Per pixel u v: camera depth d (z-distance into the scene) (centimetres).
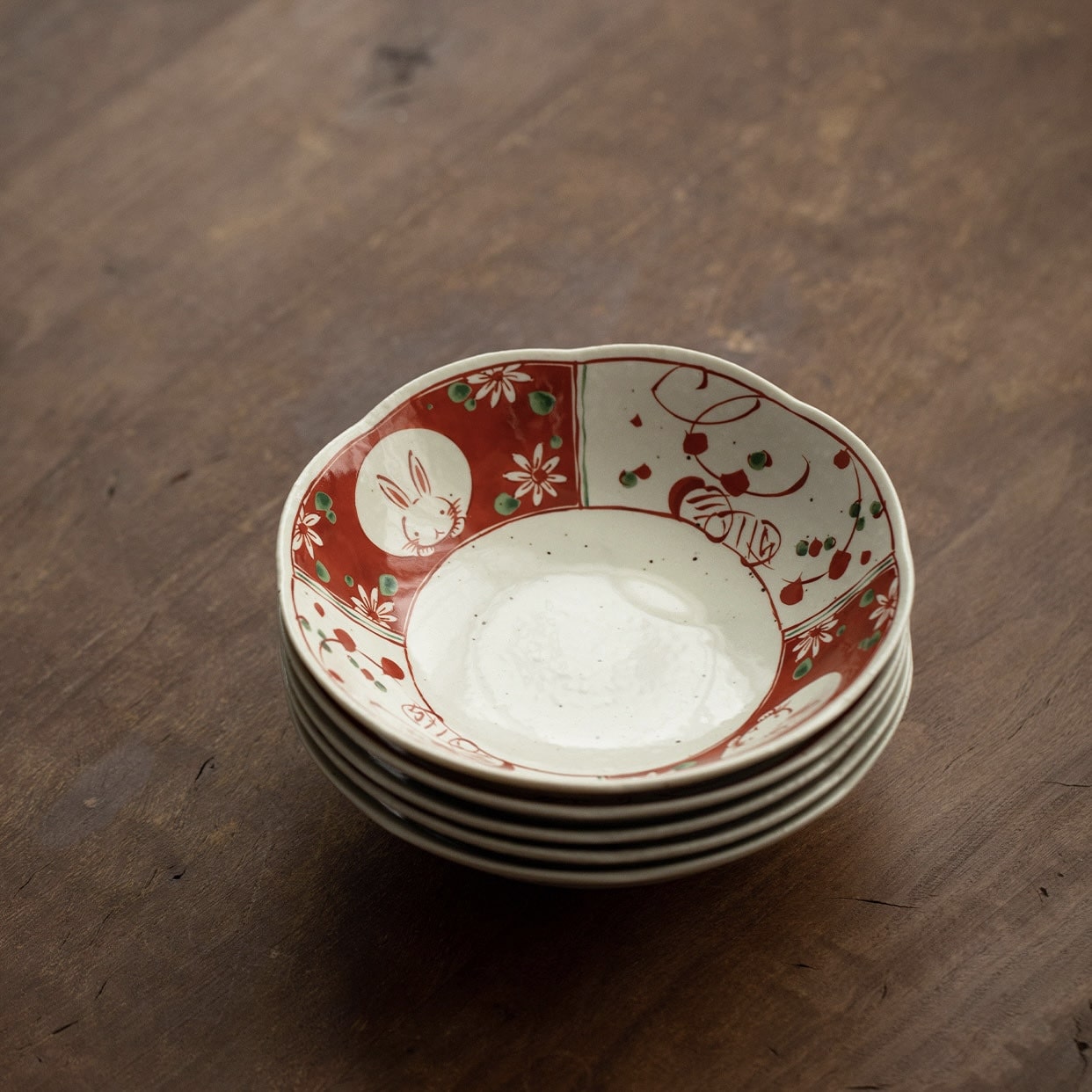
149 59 87
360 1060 58
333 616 60
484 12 88
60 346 76
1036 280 75
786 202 78
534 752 59
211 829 62
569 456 64
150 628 67
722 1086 57
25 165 83
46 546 70
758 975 59
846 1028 58
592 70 85
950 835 61
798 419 62
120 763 64
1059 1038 57
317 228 80
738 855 55
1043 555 67
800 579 61
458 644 61
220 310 77
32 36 89
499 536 63
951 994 58
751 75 84
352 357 75
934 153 80
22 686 66
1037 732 63
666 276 76
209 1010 59
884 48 84
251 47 87
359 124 84
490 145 82
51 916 61
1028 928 59
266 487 71
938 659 64
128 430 73
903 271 75
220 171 82
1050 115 81
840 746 56
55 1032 59
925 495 69
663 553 63
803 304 75
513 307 76
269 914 60
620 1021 58
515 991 59
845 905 60
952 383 72
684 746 59
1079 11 85
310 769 63
